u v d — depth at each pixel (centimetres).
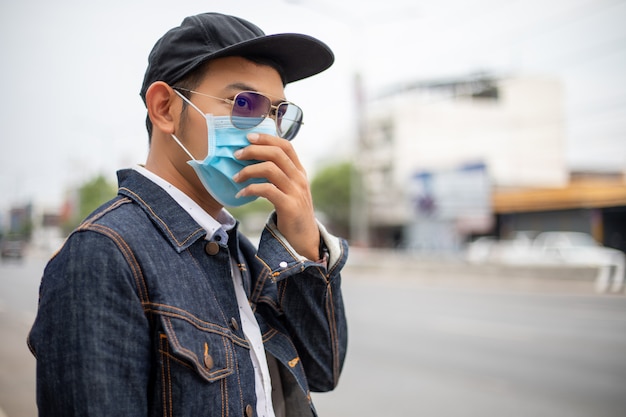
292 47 108
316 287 116
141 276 89
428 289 1399
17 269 2044
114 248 87
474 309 984
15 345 554
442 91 3138
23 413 327
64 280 85
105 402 80
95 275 85
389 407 423
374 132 3297
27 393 374
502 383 493
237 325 102
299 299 117
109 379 81
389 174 3200
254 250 132
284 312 117
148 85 111
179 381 87
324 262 116
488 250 2148
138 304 86
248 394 98
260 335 112
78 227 91
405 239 3084
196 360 88
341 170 3288
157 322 88
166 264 93
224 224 119
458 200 2605
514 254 1880
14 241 2628
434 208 2683
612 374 522
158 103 108
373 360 590
